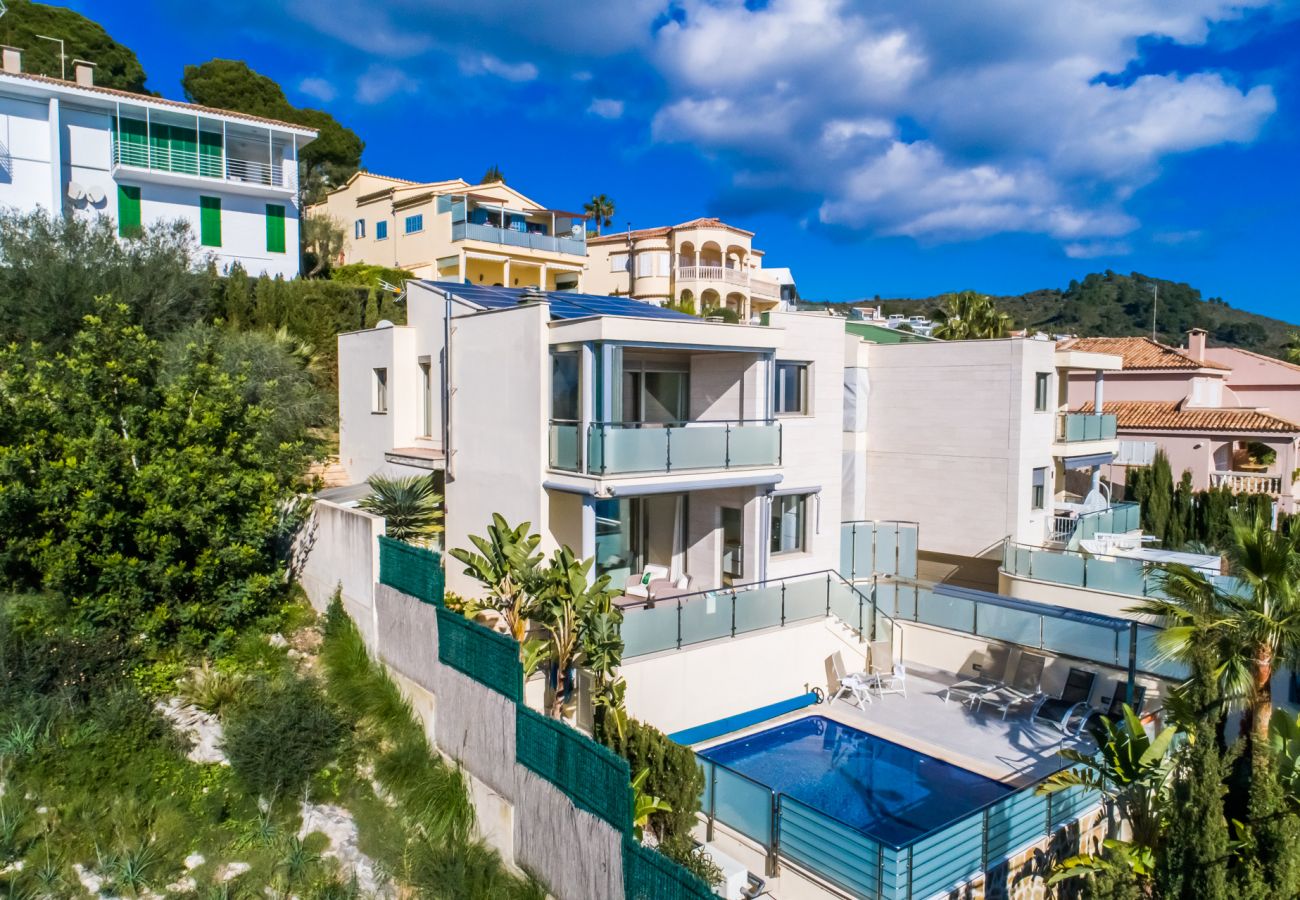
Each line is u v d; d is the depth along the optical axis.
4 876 9.82
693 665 15.88
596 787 9.71
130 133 34.78
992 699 17.27
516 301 21.09
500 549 13.95
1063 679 17.48
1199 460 33.56
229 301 28.78
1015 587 22.77
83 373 14.73
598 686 13.36
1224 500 29.80
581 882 9.88
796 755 15.19
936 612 19.75
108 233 24.94
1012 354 23.67
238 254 36.94
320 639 15.81
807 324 21.14
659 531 20.25
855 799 13.50
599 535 17.64
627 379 19.27
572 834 10.05
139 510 14.52
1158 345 39.75
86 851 10.42
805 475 21.30
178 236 28.02
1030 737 15.90
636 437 16.34
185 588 14.98
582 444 16.28
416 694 13.59
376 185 49.34
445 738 12.82
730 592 16.58
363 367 23.62
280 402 22.20
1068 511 26.20
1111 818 13.27
